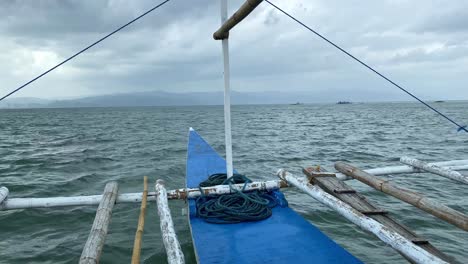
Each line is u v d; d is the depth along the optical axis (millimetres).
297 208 7660
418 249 2836
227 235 4309
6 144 21484
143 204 4320
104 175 11734
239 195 5043
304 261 3686
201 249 3971
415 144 19078
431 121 41250
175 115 79438
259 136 25000
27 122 50688
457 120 42531
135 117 69750
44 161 14688
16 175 11945
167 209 4109
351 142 20406
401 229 3680
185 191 5109
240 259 3744
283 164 13383
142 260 5438
